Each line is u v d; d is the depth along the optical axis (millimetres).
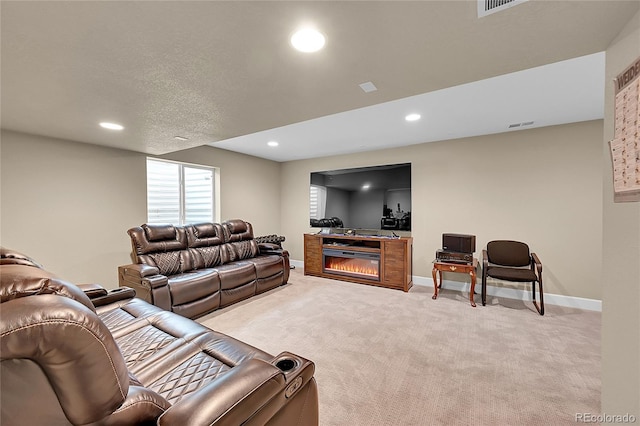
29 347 591
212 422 757
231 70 1490
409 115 2986
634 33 981
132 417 797
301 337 2523
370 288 4105
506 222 3686
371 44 1238
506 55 1321
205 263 3746
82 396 676
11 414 620
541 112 2896
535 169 3496
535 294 3506
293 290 4004
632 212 973
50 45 1237
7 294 677
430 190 4211
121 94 1802
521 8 988
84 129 2580
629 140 991
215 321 2893
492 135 3752
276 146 4512
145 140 3004
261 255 4512
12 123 2391
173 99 1895
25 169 2689
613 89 1129
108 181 3305
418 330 2658
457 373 1959
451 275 4070
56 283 778
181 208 4352
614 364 1083
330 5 985
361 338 2500
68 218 2986
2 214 2566
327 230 5246
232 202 4918
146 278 2699
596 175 3184
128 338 1665
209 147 4516
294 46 1264
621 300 1037
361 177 4789
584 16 1020
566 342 2400
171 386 1240
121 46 1257
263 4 981
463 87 2279
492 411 1592
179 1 963
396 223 4465
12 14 1013
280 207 5930
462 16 1037
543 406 1628
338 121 3182
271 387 935
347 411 1599
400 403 1663
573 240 3309
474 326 2744
